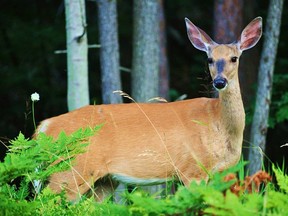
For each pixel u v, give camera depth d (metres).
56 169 8.06
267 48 14.70
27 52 21.52
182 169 10.56
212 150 10.45
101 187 11.01
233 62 10.45
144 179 10.73
